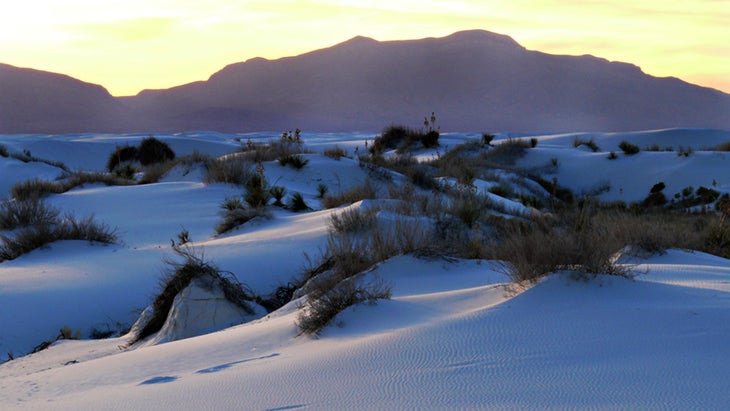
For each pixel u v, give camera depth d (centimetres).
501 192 3028
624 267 880
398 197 2005
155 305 1190
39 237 1841
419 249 1177
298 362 638
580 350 547
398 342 630
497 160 4312
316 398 507
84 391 647
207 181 2883
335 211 1945
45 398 636
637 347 540
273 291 1377
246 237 1798
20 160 4550
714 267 1045
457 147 4653
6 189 3856
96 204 2570
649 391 441
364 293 876
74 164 6488
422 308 793
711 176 3603
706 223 2175
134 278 1503
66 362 1007
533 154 4331
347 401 489
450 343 602
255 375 611
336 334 759
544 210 2652
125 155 4722
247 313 1180
